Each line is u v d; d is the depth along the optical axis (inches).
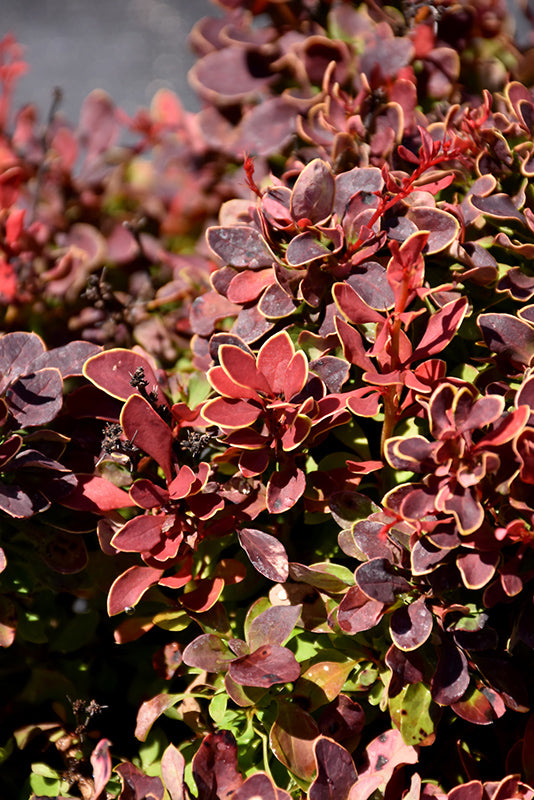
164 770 22.9
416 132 25.4
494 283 24.1
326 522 24.4
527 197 24.5
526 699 22.9
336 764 22.8
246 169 23.1
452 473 22.1
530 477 22.3
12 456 23.1
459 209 24.0
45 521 23.7
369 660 23.7
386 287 23.3
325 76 25.7
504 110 25.8
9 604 23.7
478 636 22.8
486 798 22.9
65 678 24.5
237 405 23.0
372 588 22.6
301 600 23.6
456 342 24.3
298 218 23.6
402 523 23.0
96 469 23.7
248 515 23.4
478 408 22.0
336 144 24.8
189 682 24.4
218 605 23.7
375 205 23.6
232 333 23.8
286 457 23.3
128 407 22.9
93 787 23.7
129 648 25.0
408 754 23.1
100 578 24.2
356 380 24.1
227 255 24.0
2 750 24.0
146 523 23.1
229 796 22.9
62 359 23.9
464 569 22.3
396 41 25.9
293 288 23.6
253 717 23.7
